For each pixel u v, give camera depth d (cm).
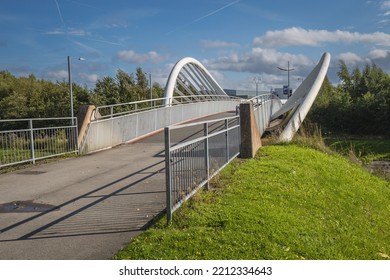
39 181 859
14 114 3291
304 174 991
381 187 1145
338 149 2506
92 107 1393
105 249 467
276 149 1384
